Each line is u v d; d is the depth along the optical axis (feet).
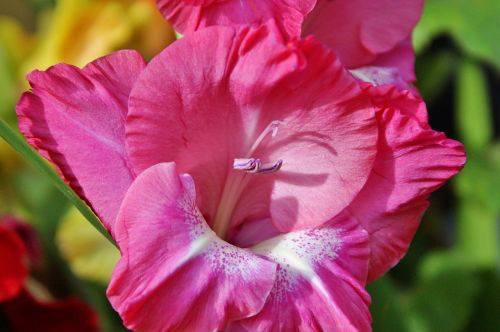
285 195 1.27
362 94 1.21
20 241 1.47
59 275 1.67
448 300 1.75
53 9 2.01
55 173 1.22
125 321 1.17
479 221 1.83
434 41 2.09
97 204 1.21
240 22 1.21
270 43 1.18
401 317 1.57
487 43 1.82
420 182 1.27
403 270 1.88
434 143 1.26
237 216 1.30
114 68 1.23
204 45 1.18
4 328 1.56
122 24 1.68
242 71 1.20
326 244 1.27
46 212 1.77
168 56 1.18
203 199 1.28
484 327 1.78
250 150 1.25
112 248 1.66
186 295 1.19
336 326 1.24
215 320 1.20
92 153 1.22
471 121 1.89
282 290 1.25
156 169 1.20
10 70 1.81
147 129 1.20
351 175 1.25
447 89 2.16
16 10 2.05
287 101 1.22
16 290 1.48
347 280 1.26
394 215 1.28
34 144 1.22
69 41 1.69
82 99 1.23
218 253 1.22
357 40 1.33
